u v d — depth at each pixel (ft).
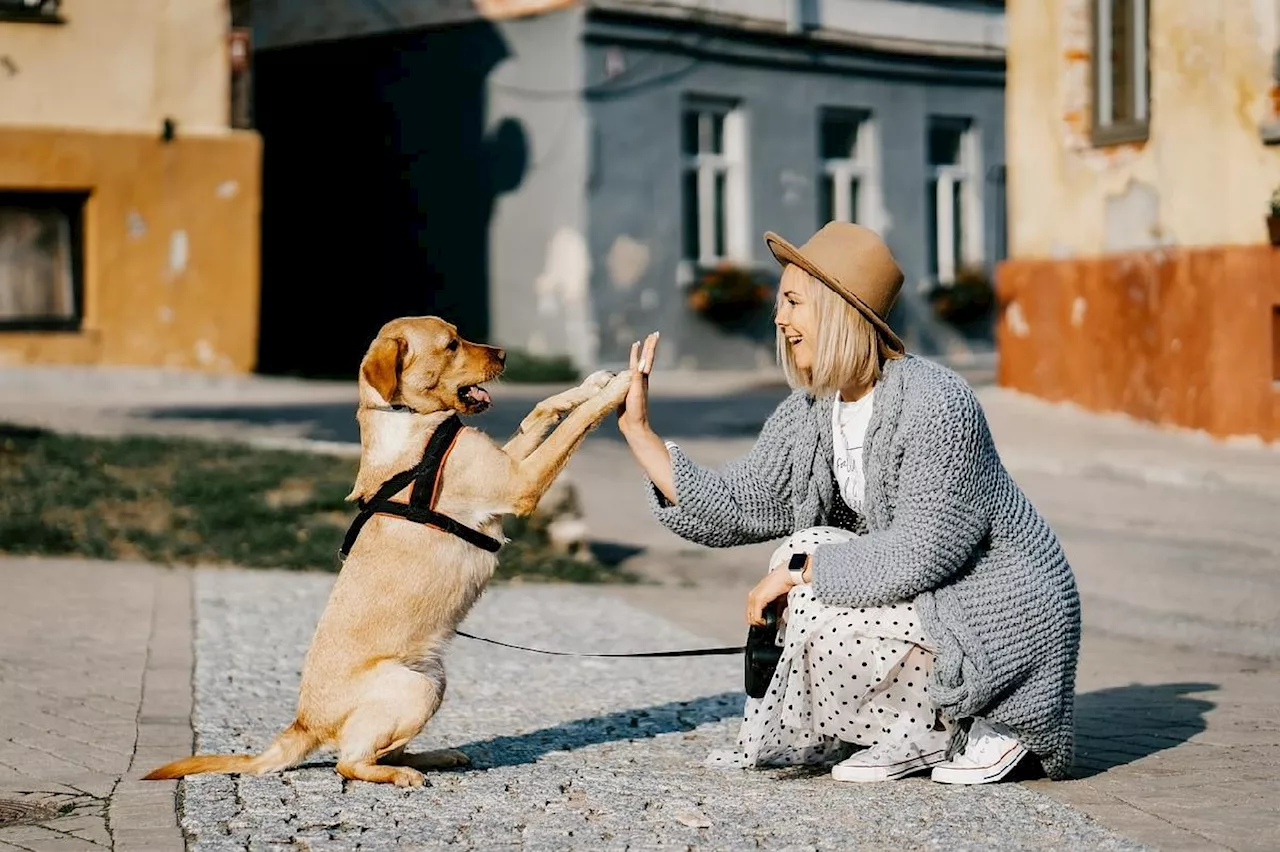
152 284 57.52
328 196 71.67
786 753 14.98
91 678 19.30
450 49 66.74
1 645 21.15
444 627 14.90
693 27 65.41
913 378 14.24
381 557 14.78
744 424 47.98
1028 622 13.94
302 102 72.18
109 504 31.60
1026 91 46.75
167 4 57.11
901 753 14.34
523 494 15.14
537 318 65.00
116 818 13.25
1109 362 43.57
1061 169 45.44
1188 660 21.17
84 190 56.39
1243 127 38.73
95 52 56.24
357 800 13.84
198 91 57.77
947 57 73.36
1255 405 38.68
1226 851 12.09
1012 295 47.91
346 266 71.26
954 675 13.74
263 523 30.78
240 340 59.11
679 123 65.87
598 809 13.56
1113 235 43.55
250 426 45.37
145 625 22.76
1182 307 40.55
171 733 16.61
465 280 67.15
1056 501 34.12
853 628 14.10
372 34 69.36
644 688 19.27
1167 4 40.83
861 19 70.13
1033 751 14.29
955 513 13.75
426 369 15.35
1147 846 12.25
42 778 14.80
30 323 56.34
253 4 73.15
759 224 68.33
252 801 13.78
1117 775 14.67
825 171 70.74
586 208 63.26
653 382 62.90
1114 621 23.89
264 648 21.38
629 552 31.42
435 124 67.62
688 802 13.75
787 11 67.67
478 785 14.44
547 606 25.34
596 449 44.75
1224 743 16.02
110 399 53.72
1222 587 25.84
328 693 14.60
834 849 12.28
